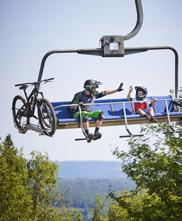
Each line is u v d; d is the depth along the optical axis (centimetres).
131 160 3441
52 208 7375
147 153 3428
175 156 3375
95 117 2045
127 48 1833
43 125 2019
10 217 6456
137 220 3384
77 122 2016
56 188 7375
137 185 3347
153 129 3462
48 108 1964
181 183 3356
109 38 1788
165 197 3300
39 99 2016
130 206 3444
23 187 6694
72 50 1811
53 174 7294
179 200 3244
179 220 3284
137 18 1784
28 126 2106
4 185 6450
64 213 7588
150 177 3303
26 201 6550
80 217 7706
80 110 2012
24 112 2120
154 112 2252
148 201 3331
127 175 3397
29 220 6594
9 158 7088
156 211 3294
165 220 3300
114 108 2183
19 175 6950
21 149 7281
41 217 7238
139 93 2197
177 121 2242
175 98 2156
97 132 2034
